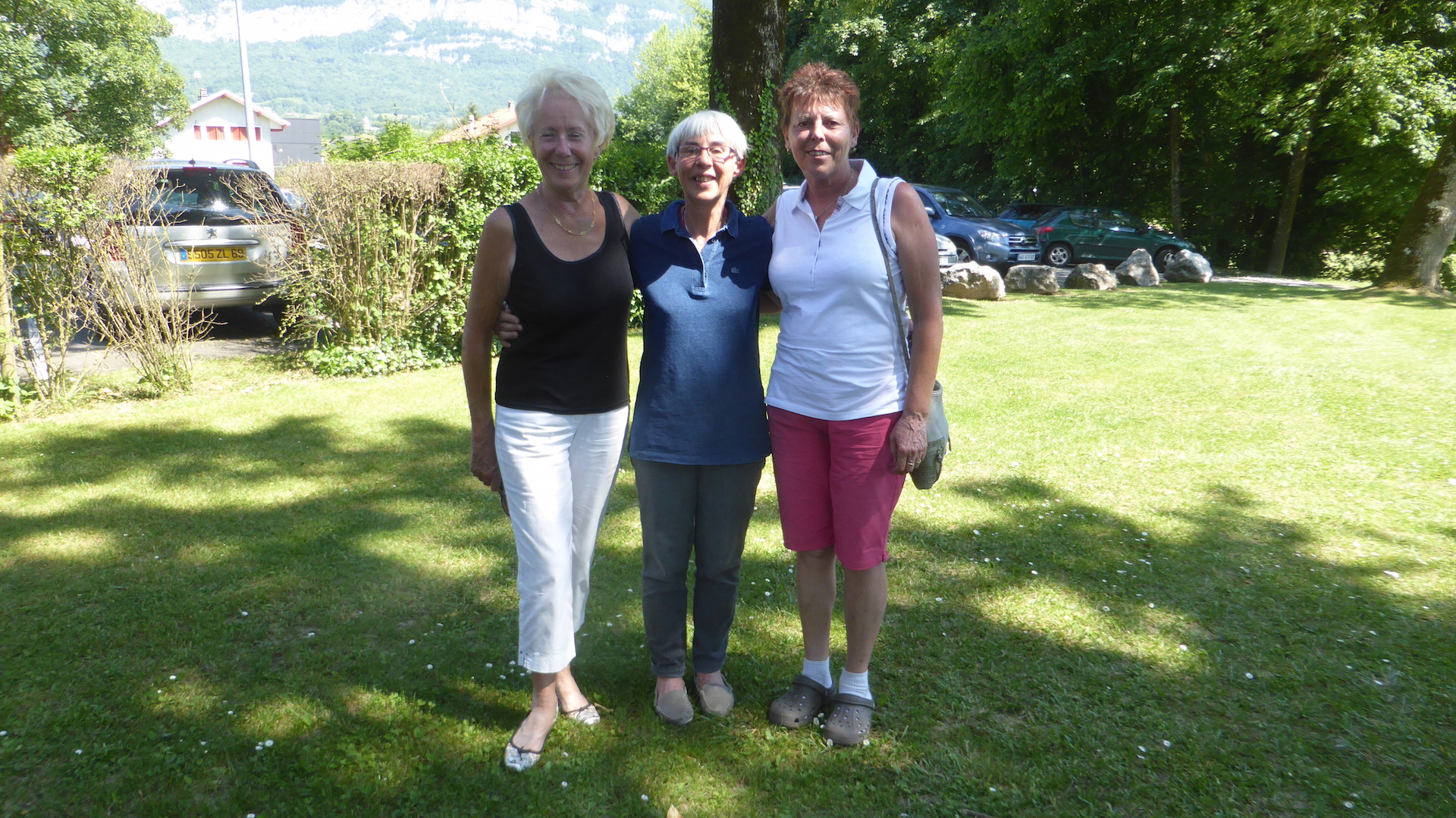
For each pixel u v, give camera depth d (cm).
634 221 247
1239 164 1981
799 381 238
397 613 318
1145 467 488
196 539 378
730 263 237
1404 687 276
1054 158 2138
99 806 218
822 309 231
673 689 258
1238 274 1806
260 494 434
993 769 236
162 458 485
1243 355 797
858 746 246
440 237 714
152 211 616
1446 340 882
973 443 528
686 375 236
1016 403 618
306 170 664
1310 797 226
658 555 249
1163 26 1773
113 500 422
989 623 315
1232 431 557
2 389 555
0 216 539
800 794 227
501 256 220
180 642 295
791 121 227
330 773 230
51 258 568
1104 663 289
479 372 234
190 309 633
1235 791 228
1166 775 235
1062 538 392
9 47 3184
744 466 244
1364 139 1647
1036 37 1934
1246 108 1784
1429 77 1625
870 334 230
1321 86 1670
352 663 283
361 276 690
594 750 243
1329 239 1986
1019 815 219
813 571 254
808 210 233
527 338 228
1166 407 613
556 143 215
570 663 267
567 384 229
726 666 286
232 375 684
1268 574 358
